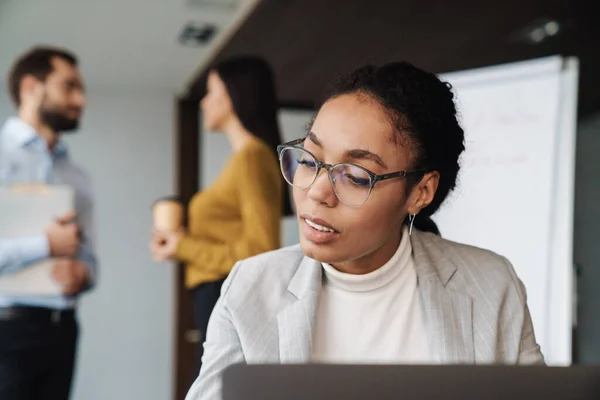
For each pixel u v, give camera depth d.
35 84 2.69
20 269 2.43
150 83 3.85
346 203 0.82
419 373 0.55
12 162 2.64
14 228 2.46
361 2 2.48
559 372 0.56
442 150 0.90
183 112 3.91
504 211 2.27
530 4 2.50
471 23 2.71
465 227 2.30
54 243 2.47
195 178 3.90
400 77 0.87
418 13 2.60
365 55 0.95
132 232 3.81
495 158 2.31
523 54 3.13
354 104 0.84
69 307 2.57
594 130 4.13
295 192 0.85
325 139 0.83
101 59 3.57
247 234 1.79
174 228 2.04
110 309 3.76
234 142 2.00
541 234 2.21
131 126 3.84
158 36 3.29
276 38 2.98
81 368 3.70
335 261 0.85
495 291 0.94
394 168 0.84
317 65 3.30
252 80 1.95
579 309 4.12
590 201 4.16
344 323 0.92
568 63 2.24
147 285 3.82
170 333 3.84
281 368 0.55
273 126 2.00
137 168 3.84
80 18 3.05
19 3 2.89
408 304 0.93
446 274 0.95
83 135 3.75
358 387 0.55
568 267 2.15
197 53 3.52
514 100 2.32
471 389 0.55
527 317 0.95
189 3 2.92
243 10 2.88
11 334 2.39
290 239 2.86
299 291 0.91
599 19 2.68
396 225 0.88
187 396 0.89
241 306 0.90
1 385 2.38
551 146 2.24
